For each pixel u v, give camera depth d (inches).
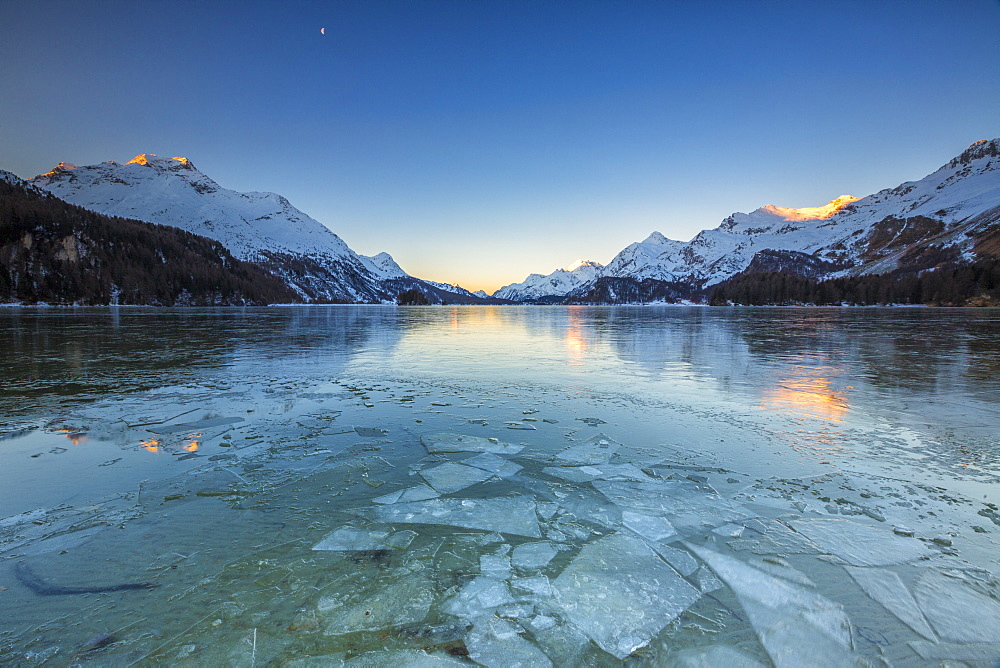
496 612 122.7
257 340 890.1
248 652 105.9
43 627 113.2
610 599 128.1
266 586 131.3
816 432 280.2
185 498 189.9
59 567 138.9
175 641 109.3
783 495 192.4
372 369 526.3
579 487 203.8
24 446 255.4
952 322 1481.3
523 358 627.8
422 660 105.0
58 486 201.5
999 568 139.3
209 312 2554.1
